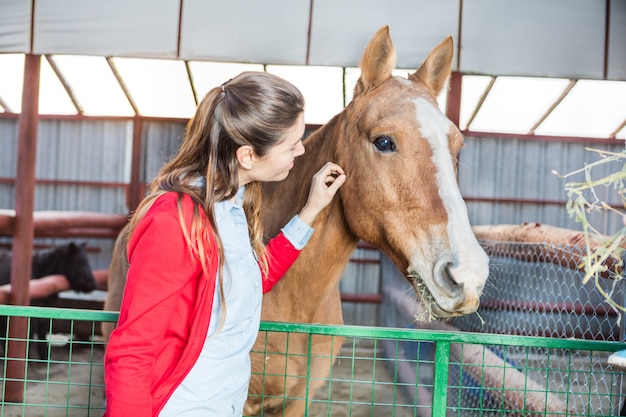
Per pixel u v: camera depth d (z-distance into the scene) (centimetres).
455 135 164
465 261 143
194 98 888
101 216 804
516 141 1016
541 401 229
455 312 144
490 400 286
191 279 104
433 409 145
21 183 495
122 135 1066
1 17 542
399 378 536
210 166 109
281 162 114
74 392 471
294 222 151
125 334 98
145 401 98
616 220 973
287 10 559
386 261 764
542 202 1016
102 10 555
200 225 103
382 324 787
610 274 188
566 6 548
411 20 547
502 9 546
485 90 820
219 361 110
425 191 156
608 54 550
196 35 564
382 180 163
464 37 547
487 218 1023
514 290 369
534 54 548
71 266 703
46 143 1067
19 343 471
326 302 211
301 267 193
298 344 204
